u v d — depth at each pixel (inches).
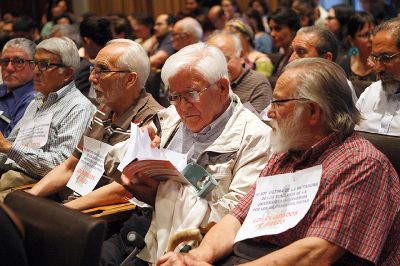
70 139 136.3
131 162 94.2
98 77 121.1
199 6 367.2
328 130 81.9
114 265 104.8
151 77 204.2
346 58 193.9
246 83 172.7
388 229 77.7
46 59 142.3
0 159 146.6
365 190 77.1
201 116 100.5
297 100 81.3
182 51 101.9
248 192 90.8
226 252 88.0
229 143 99.5
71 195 127.6
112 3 462.3
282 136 83.2
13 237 66.9
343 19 247.1
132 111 121.3
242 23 227.3
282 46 218.2
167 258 84.0
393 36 127.7
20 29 294.7
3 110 165.6
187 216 93.6
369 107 139.9
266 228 81.8
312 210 79.8
